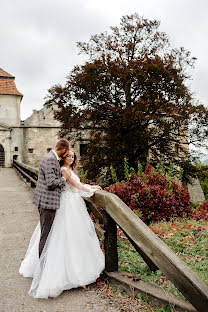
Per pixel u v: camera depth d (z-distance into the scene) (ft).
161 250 6.59
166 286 8.11
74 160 10.01
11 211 21.44
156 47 59.47
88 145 57.21
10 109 97.14
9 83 100.07
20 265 10.83
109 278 8.80
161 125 53.26
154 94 51.78
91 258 8.86
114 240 9.11
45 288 7.95
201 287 5.69
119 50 57.57
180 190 20.27
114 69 51.08
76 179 9.37
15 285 9.09
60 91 58.34
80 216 9.02
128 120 49.11
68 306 7.72
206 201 21.38
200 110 53.31
